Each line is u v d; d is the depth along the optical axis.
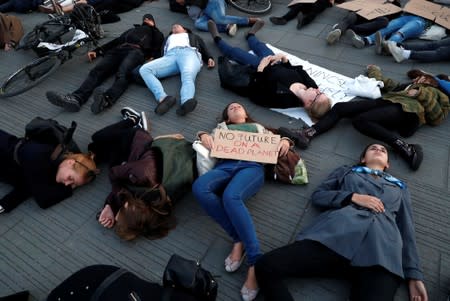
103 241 2.42
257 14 4.86
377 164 2.47
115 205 2.45
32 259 2.35
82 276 1.55
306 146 2.92
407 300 2.00
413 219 2.41
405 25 4.04
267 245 2.32
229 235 2.31
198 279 1.64
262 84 3.35
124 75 3.71
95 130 3.31
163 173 2.43
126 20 5.00
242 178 2.29
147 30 4.12
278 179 2.62
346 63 3.85
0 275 2.27
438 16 4.07
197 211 2.55
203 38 4.50
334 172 2.50
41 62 3.82
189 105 3.25
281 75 3.32
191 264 1.68
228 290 2.11
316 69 3.75
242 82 3.43
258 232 2.40
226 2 5.05
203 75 3.87
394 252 1.93
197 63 3.73
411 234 2.07
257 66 3.68
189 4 4.53
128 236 2.32
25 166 2.58
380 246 1.92
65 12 4.82
